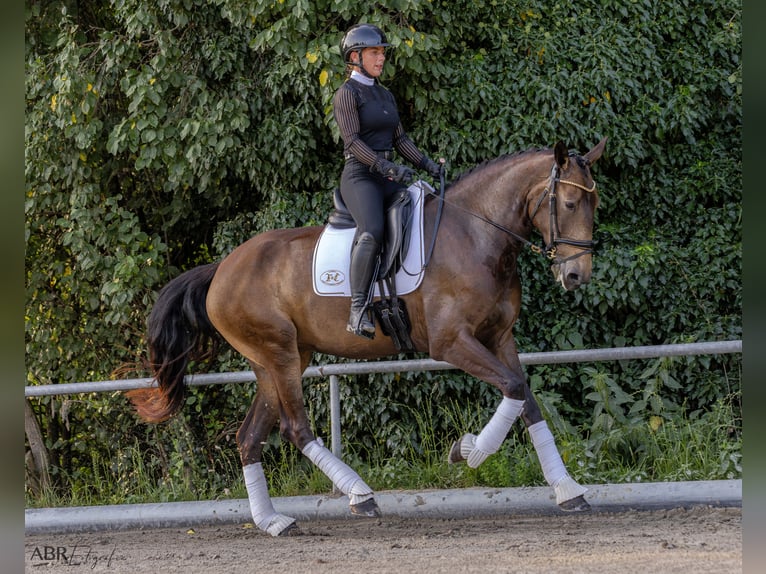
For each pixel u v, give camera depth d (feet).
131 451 35.63
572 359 26.09
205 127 34.22
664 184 35.76
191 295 25.81
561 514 24.98
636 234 35.22
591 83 34.27
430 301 22.56
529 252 34.53
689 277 34.22
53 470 38.65
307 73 33.27
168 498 30.45
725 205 35.06
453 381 33.37
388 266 22.72
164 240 39.70
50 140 36.47
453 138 34.12
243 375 27.58
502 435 22.03
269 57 36.11
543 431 23.43
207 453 35.73
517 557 19.60
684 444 27.71
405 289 22.75
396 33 31.89
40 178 37.63
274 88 34.17
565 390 34.88
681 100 34.71
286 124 34.83
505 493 25.41
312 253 24.22
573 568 18.24
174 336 25.81
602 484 25.77
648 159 36.27
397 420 33.88
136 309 37.55
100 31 39.29
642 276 33.32
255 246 25.13
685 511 24.17
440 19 34.04
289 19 32.35
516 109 34.37
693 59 36.06
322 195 34.78
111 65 35.29
